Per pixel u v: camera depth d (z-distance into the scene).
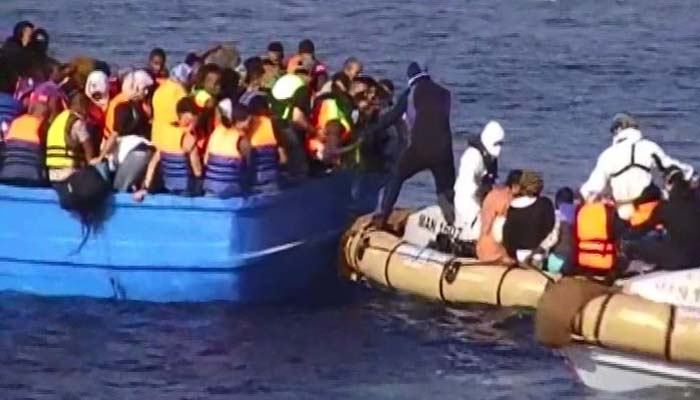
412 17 110.44
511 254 43.31
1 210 44.41
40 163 44.09
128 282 44.06
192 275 43.72
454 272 43.69
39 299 44.62
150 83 45.03
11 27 106.69
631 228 40.78
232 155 42.97
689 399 37.62
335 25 107.69
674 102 81.44
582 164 65.69
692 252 40.00
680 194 40.16
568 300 38.19
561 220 42.56
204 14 111.06
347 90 48.53
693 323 36.69
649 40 101.12
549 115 77.81
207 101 43.50
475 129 74.25
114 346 41.50
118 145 43.66
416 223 46.66
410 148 45.88
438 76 89.06
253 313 43.91
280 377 39.50
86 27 105.94
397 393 38.38
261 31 105.31
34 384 38.97
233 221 43.16
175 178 43.28
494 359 40.69
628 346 37.34
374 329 42.88
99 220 43.66
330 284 46.88
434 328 42.84
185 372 39.78
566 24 107.56
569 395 38.19
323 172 46.66
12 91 47.88
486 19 109.56
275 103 46.34
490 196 43.81
